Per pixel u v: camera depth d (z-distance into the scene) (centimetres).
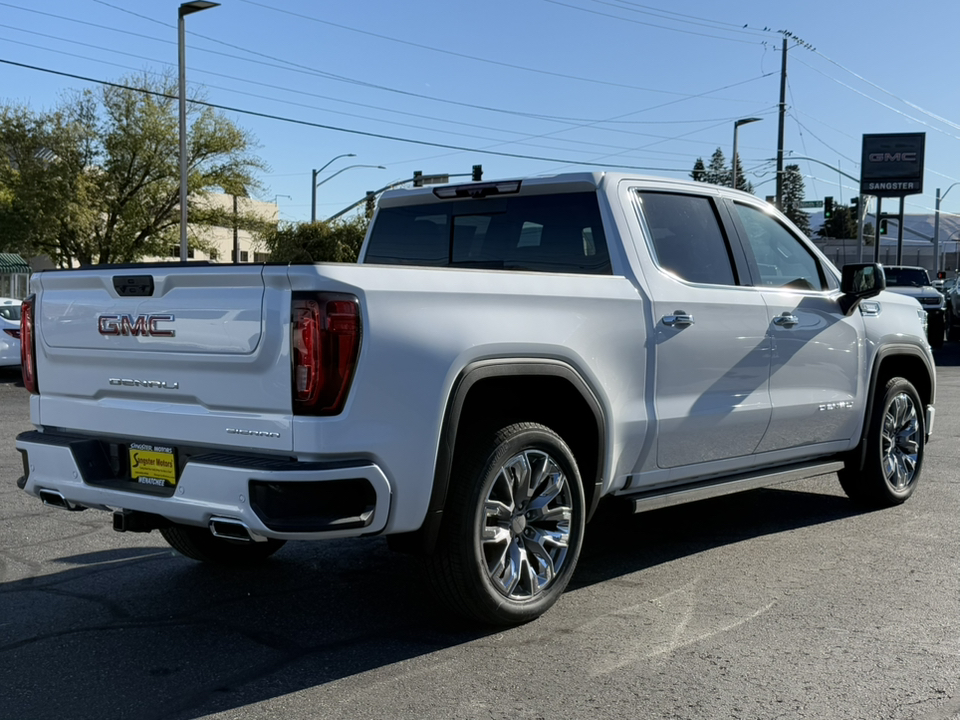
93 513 663
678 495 513
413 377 384
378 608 465
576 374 449
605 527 630
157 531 618
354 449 369
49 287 447
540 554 444
